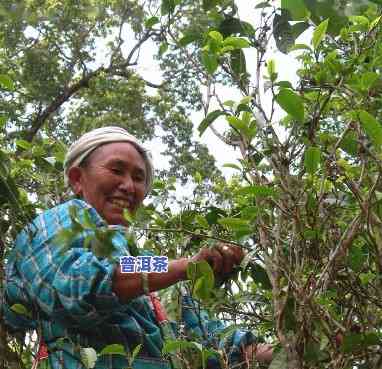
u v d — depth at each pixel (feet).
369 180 6.76
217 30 7.09
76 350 6.59
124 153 7.86
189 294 7.47
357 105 6.33
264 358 7.84
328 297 6.56
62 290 6.75
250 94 6.70
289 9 6.14
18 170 9.22
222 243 6.78
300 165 6.33
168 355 7.22
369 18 6.95
